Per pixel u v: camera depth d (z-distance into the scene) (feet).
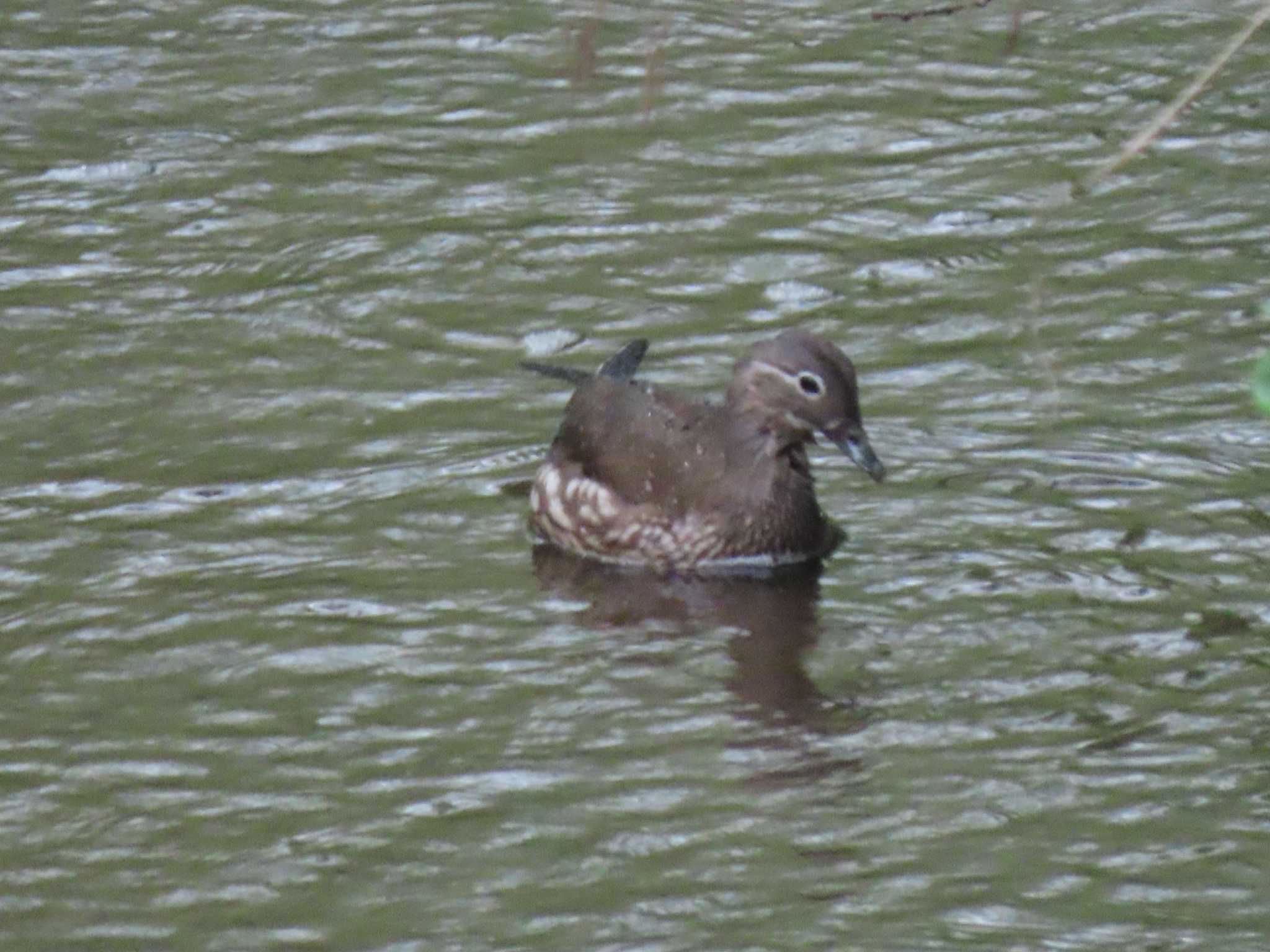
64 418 57.11
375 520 51.85
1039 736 42.24
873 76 76.48
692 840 39.34
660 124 73.77
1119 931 36.35
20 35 81.71
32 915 37.81
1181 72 75.82
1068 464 53.21
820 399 48.96
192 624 47.16
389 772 41.83
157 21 82.89
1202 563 48.42
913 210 67.56
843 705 43.62
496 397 57.93
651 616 47.65
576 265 65.16
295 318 62.44
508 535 51.34
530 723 43.32
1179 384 57.06
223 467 54.39
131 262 65.98
